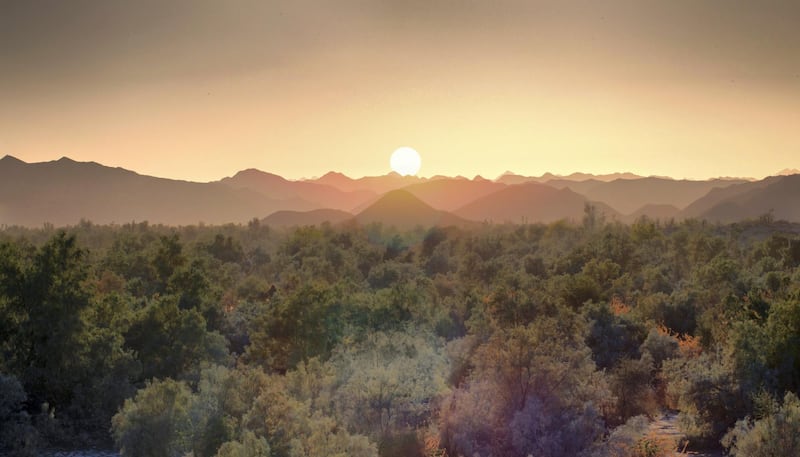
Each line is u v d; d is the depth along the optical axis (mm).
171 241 73500
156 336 48594
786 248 116875
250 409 29844
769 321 40281
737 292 69000
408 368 37688
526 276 89625
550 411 31547
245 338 63969
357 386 34875
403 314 58062
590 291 72250
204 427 29703
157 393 32062
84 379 44500
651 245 142625
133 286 70750
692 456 34531
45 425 40250
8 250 45781
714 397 37000
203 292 64312
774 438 27859
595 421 31141
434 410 35500
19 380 42719
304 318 55250
